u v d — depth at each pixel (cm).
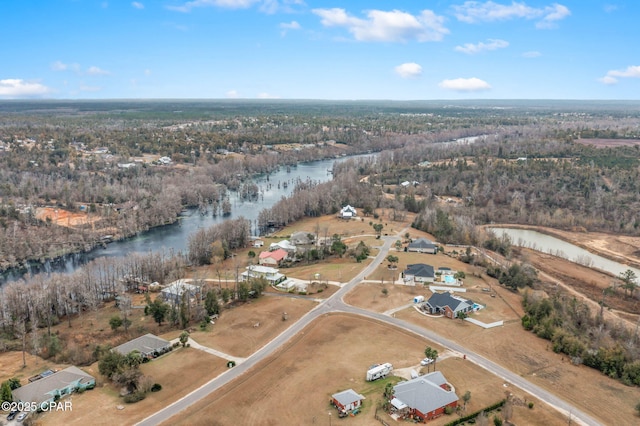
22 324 13400
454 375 10975
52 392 10006
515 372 11269
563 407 9950
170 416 9456
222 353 12106
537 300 14512
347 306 14938
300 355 11938
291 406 9769
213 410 9650
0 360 12088
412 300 15375
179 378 10888
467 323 13788
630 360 11600
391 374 10981
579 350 11981
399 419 9344
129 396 10019
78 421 9256
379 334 13050
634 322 15100
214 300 14538
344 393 9894
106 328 14138
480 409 9706
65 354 12131
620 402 10238
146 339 12462
